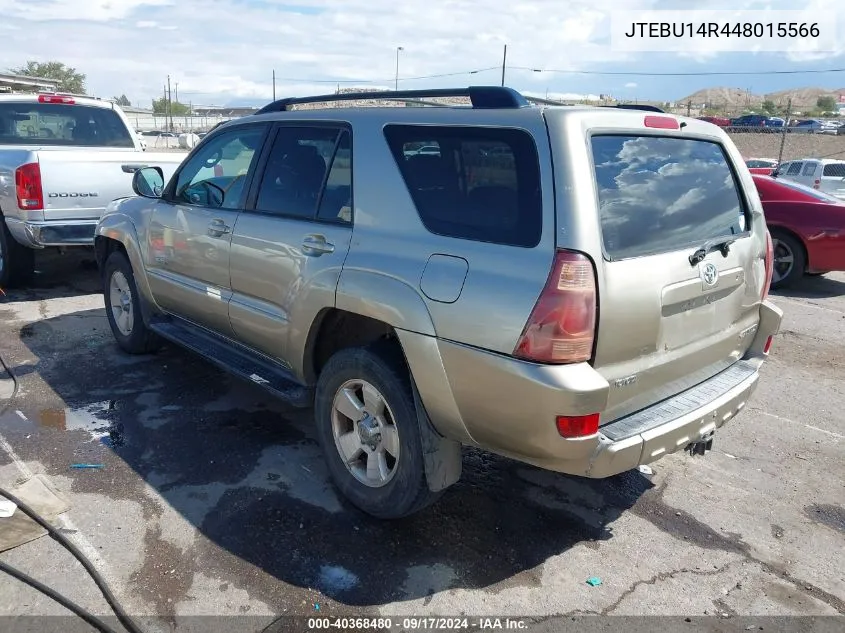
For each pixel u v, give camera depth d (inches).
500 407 109.1
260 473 152.0
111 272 221.1
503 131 113.4
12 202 272.4
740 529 140.9
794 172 816.9
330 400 139.2
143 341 215.3
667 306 116.8
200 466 154.2
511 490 150.9
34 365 211.5
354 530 133.0
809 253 346.9
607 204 110.7
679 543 135.2
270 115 161.6
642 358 115.6
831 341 272.2
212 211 171.0
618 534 137.0
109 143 351.9
